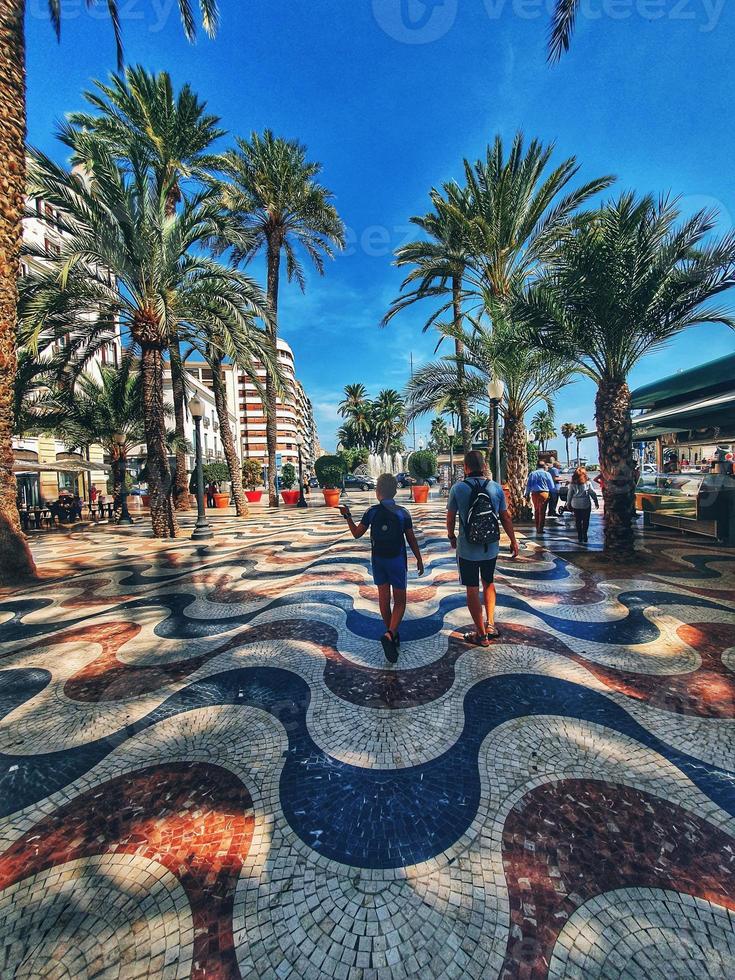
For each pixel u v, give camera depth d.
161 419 11.24
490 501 3.50
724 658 3.25
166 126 11.87
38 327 8.48
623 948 1.31
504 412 11.41
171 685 3.11
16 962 1.31
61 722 2.67
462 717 2.58
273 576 6.39
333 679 3.11
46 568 7.65
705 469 10.24
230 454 15.85
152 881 1.58
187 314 10.76
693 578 5.50
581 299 6.19
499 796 1.95
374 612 4.56
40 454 20.80
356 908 1.46
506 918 1.41
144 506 24.50
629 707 2.63
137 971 1.28
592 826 1.77
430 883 1.54
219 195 11.91
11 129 5.96
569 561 6.58
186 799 1.99
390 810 1.89
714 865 1.58
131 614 4.85
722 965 1.26
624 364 6.75
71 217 8.97
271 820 1.86
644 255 5.84
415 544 3.43
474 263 11.57
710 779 2.02
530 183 10.18
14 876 1.62
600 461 6.96
